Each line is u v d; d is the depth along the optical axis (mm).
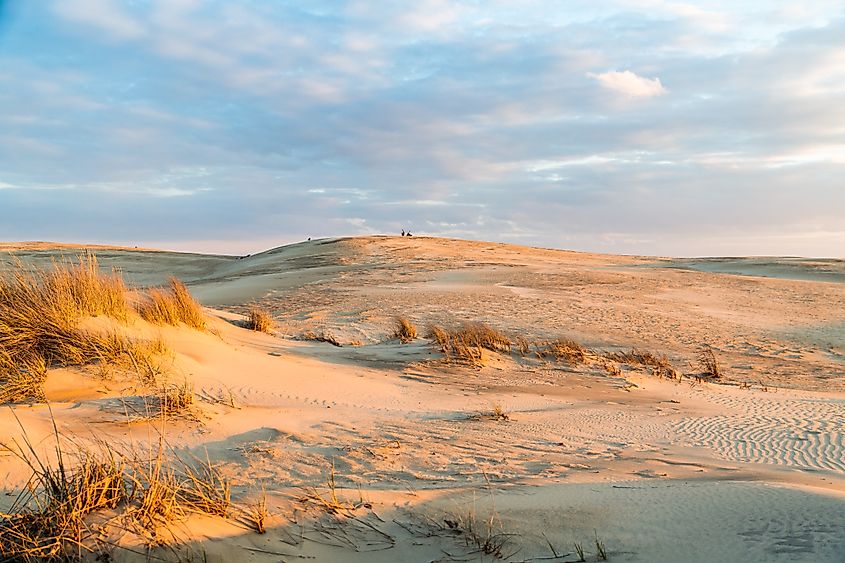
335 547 4121
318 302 28219
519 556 4160
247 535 4043
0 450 5121
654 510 4855
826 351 20625
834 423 9789
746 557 3900
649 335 21688
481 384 13055
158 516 3896
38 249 63438
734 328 23922
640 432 9117
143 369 9156
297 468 6289
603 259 59875
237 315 20766
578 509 4969
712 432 9164
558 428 9156
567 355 16219
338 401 10062
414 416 9438
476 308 25375
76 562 3473
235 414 8148
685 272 43531
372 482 5984
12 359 8734
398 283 35000
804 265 52562
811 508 4551
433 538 4406
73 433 6266
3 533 3637
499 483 6086
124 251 68250
